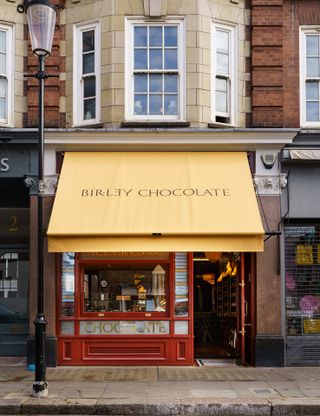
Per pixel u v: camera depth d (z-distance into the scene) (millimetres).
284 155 12055
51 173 12141
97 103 12406
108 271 12164
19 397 9078
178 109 12367
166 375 10891
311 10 12781
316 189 12195
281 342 11781
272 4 12578
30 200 12156
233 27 12734
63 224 11062
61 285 12055
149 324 11977
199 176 11797
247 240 11078
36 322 9266
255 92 12445
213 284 15477
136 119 12281
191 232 10938
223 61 12664
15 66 12602
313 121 12695
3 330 13195
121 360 11828
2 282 13344
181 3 12320
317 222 12273
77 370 11383
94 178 11773
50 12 9508
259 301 11852
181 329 11953
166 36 12477
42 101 9555
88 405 8672
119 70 12227
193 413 8664
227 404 8703
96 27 12523
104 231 10945
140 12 12320
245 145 12102
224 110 12641
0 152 12203
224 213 11242
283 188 12172
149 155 12164
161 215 11188
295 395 9234
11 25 12688
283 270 12047
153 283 12148
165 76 12445
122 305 12125
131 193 11531
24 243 13336
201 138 11969
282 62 12547
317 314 12156
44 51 9484
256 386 9922
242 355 12016
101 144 12023
